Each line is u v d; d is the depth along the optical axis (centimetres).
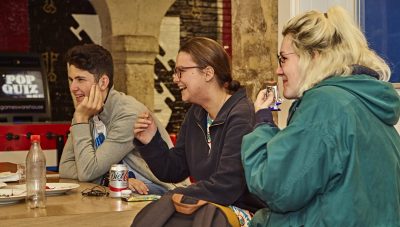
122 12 762
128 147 294
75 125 293
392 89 181
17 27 770
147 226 209
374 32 318
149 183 300
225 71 252
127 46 769
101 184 298
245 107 244
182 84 254
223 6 862
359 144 171
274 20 402
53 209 223
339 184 170
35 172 230
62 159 319
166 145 271
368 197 172
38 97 621
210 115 257
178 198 213
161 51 832
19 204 235
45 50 784
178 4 838
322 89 176
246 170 182
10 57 625
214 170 245
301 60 183
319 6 330
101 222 218
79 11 796
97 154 291
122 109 297
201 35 853
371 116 176
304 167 168
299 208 174
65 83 793
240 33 415
